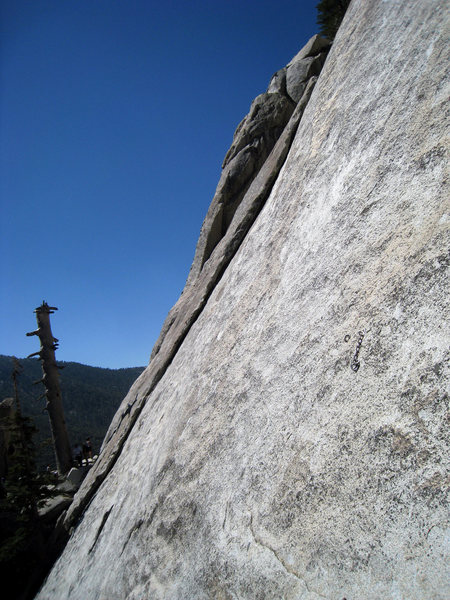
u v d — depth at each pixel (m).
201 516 3.64
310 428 2.77
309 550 2.33
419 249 2.46
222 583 2.91
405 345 2.28
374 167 3.35
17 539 10.59
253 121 11.14
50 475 12.31
